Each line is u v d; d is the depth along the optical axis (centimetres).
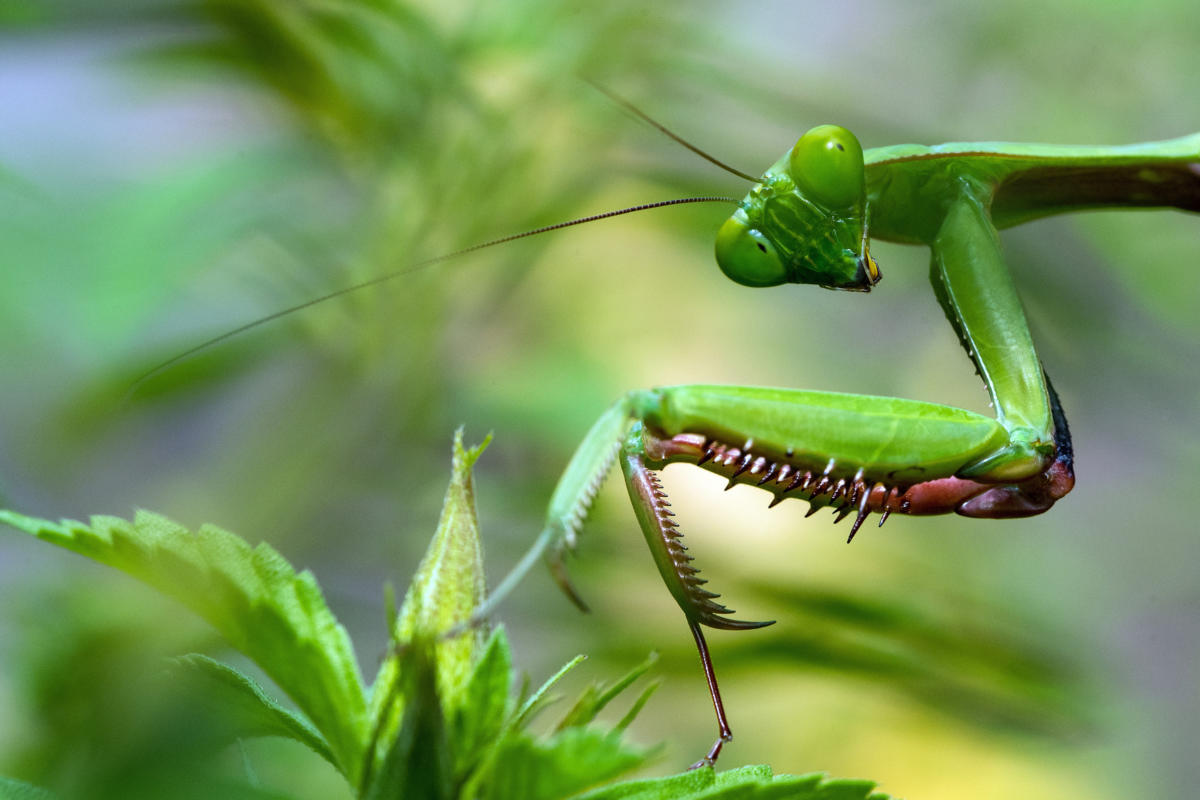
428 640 11
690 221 19
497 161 18
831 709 21
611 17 18
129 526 12
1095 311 20
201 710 12
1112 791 21
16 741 14
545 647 18
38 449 17
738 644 17
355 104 18
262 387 18
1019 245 20
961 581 19
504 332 20
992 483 16
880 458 16
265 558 12
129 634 15
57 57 17
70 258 16
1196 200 17
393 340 18
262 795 11
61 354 17
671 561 16
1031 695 18
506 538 18
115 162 18
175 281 17
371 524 18
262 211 17
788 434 16
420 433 18
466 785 12
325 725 12
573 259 21
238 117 18
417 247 18
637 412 15
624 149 19
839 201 16
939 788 20
